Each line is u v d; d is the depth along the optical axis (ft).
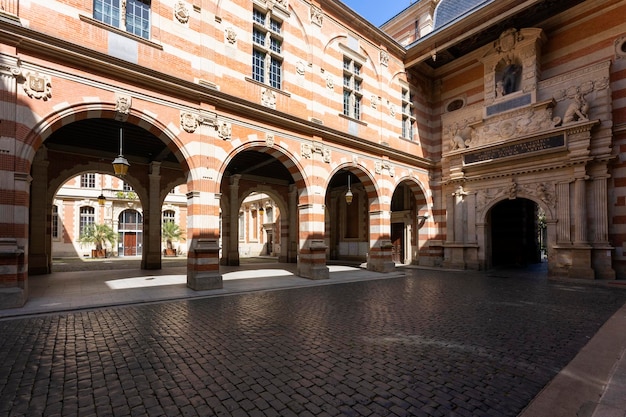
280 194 71.15
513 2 44.60
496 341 17.21
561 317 22.26
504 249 62.54
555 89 44.68
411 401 11.02
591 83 41.45
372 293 31.55
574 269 41.06
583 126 40.45
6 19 22.44
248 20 36.58
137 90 28.55
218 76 33.76
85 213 94.02
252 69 36.96
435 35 51.98
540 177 45.37
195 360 14.47
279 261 72.74
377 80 51.55
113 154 49.62
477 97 55.31
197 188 31.63
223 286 33.96
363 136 48.44
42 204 44.29
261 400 11.03
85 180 94.17
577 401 10.92
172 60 30.83
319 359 14.66
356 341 17.16
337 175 65.82
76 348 15.81
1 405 10.58
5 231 22.63
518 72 49.03
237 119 34.86
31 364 13.88
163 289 31.48
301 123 39.60
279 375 13.00
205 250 31.48
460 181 54.39
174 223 101.55
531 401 11.02
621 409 10.34
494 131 49.90
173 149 31.60
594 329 19.36
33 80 23.89
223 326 19.75
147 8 30.76
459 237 54.44
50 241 46.09
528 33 46.62
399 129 54.54
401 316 22.49
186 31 31.94
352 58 47.98
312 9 42.93
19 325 19.51
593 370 13.41
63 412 10.23
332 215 78.74
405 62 56.59
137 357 14.76
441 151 59.77
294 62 40.73
